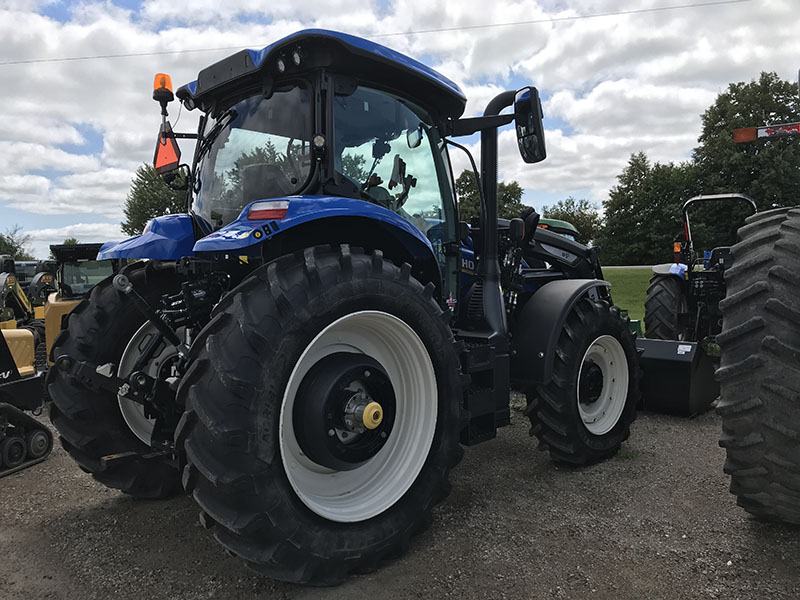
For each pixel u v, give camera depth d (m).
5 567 2.43
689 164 48.56
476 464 3.55
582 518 2.75
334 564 2.13
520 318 3.43
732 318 2.29
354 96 2.69
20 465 3.80
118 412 3.00
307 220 2.20
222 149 2.88
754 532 2.53
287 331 2.04
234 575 2.32
